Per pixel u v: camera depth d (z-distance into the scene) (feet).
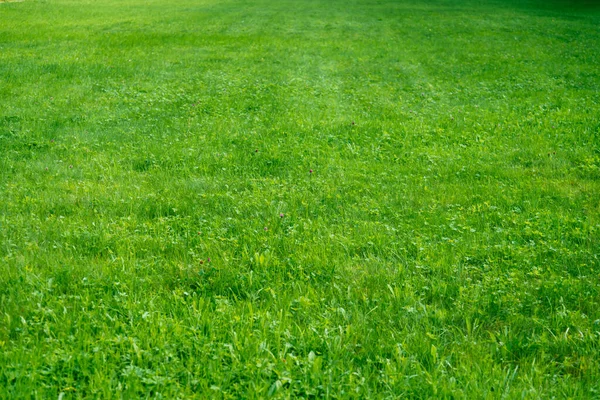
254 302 19.02
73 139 39.58
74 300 18.75
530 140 40.57
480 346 16.99
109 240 23.30
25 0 150.30
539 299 19.97
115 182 31.32
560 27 111.24
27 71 63.72
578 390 15.14
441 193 30.35
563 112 49.21
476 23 116.67
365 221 25.96
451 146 39.40
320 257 22.38
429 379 15.31
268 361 15.78
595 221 26.71
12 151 36.19
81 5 144.25
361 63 74.69
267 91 56.59
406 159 36.29
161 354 15.88
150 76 63.67
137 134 41.09
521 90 59.26
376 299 19.36
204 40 92.12
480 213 27.61
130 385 14.57
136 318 17.69
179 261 22.11
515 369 15.67
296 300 19.04
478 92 58.18
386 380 15.28
